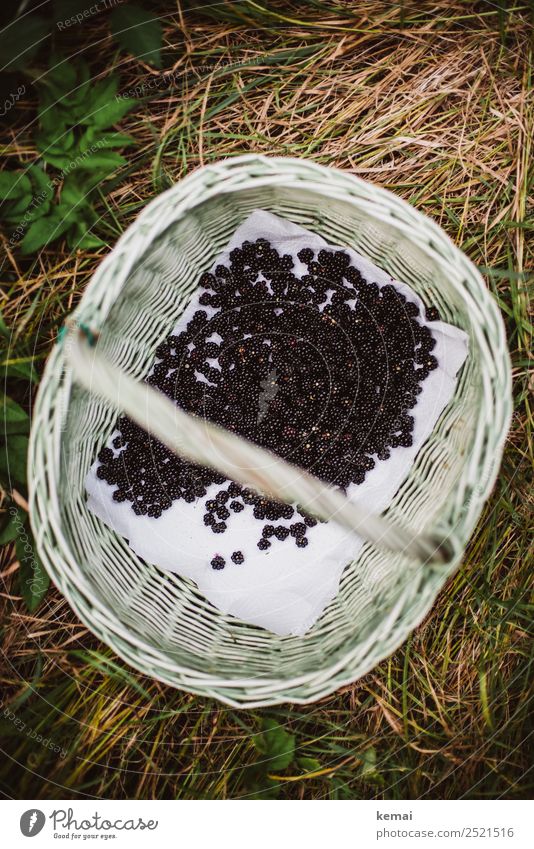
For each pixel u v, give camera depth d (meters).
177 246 0.87
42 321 0.96
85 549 0.87
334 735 0.96
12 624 0.95
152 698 0.96
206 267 0.95
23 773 0.94
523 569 0.97
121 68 0.97
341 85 0.98
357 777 0.96
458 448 0.86
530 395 0.97
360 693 0.97
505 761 0.96
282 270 0.95
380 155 0.98
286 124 0.98
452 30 0.97
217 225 0.91
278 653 0.90
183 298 0.95
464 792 0.96
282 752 0.93
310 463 0.94
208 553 0.93
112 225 0.97
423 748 0.97
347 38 0.97
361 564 0.92
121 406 0.91
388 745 0.96
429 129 0.98
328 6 0.96
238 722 0.95
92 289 0.81
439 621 0.98
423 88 0.98
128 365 0.91
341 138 0.98
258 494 0.94
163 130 0.97
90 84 0.96
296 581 0.92
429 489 0.89
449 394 0.92
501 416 0.79
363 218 0.86
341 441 0.93
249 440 0.94
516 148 0.98
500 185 0.98
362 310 0.94
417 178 0.99
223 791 0.95
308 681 0.79
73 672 0.95
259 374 0.95
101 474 0.92
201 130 0.96
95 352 0.84
